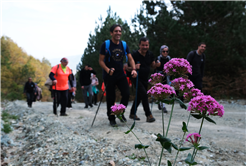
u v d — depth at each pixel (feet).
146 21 40.75
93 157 9.57
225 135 12.78
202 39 33.19
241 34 33.24
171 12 39.88
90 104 32.30
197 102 4.86
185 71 6.05
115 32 14.57
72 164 9.31
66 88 22.25
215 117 18.95
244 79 33.14
